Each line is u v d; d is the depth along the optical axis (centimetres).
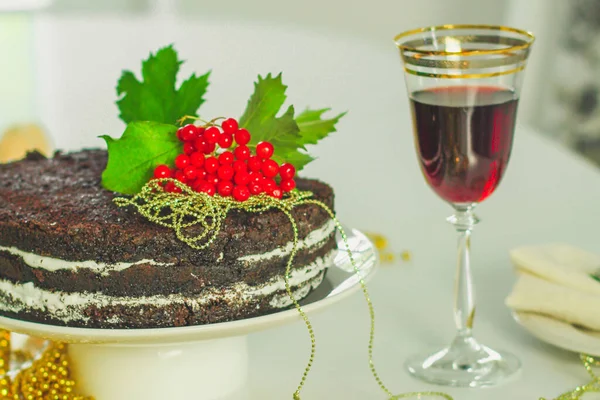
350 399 79
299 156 81
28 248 76
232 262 76
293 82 136
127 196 80
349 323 90
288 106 81
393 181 119
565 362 83
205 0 226
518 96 80
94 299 75
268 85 80
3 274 78
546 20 207
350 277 81
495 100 79
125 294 75
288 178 79
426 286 95
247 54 148
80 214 77
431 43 83
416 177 121
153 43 159
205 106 121
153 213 77
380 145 131
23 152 119
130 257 75
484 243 102
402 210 110
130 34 165
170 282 75
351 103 145
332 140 133
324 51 156
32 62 160
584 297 83
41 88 151
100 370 79
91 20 175
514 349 85
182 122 80
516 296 85
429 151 81
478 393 80
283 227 77
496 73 78
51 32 167
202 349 79
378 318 90
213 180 77
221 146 77
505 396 79
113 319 75
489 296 92
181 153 78
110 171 77
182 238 75
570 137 210
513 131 81
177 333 73
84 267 75
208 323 76
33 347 86
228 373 80
